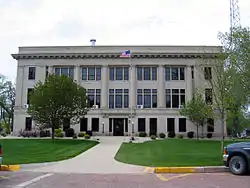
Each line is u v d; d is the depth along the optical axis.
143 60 50.69
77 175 11.96
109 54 50.44
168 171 12.74
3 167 13.56
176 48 50.69
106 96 50.16
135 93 50.25
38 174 12.16
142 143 30.44
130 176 11.73
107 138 39.75
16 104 50.91
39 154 19.44
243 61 21.67
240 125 48.38
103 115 49.47
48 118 30.58
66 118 31.19
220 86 21.80
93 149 24.06
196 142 31.89
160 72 50.34
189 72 50.03
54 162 15.85
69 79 31.61
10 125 73.69
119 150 22.92
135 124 49.38
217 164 13.91
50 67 51.06
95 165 14.93
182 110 41.28
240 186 9.41
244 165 11.85
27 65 51.50
